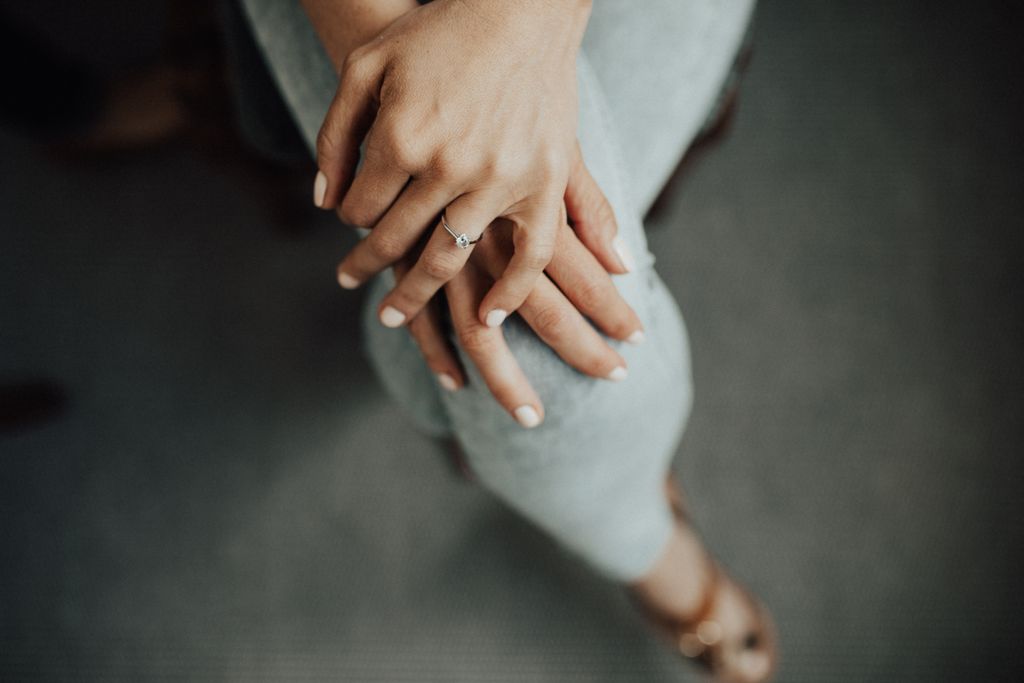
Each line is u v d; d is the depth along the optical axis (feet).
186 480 3.60
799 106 3.68
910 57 3.68
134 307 3.74
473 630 3.40
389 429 3.58
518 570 3.43
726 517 3.43
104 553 3.57
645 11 2.10
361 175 1.82
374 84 1.79
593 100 1.95
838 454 3.43
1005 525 3.29
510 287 1.84
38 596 3.54
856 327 3.51
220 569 3.52
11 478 3.63
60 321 3.74
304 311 3.69
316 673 3.42
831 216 3.59
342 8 1.84
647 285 2.02
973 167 3.58
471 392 1.96
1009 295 3.47
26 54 3.04
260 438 3.61
